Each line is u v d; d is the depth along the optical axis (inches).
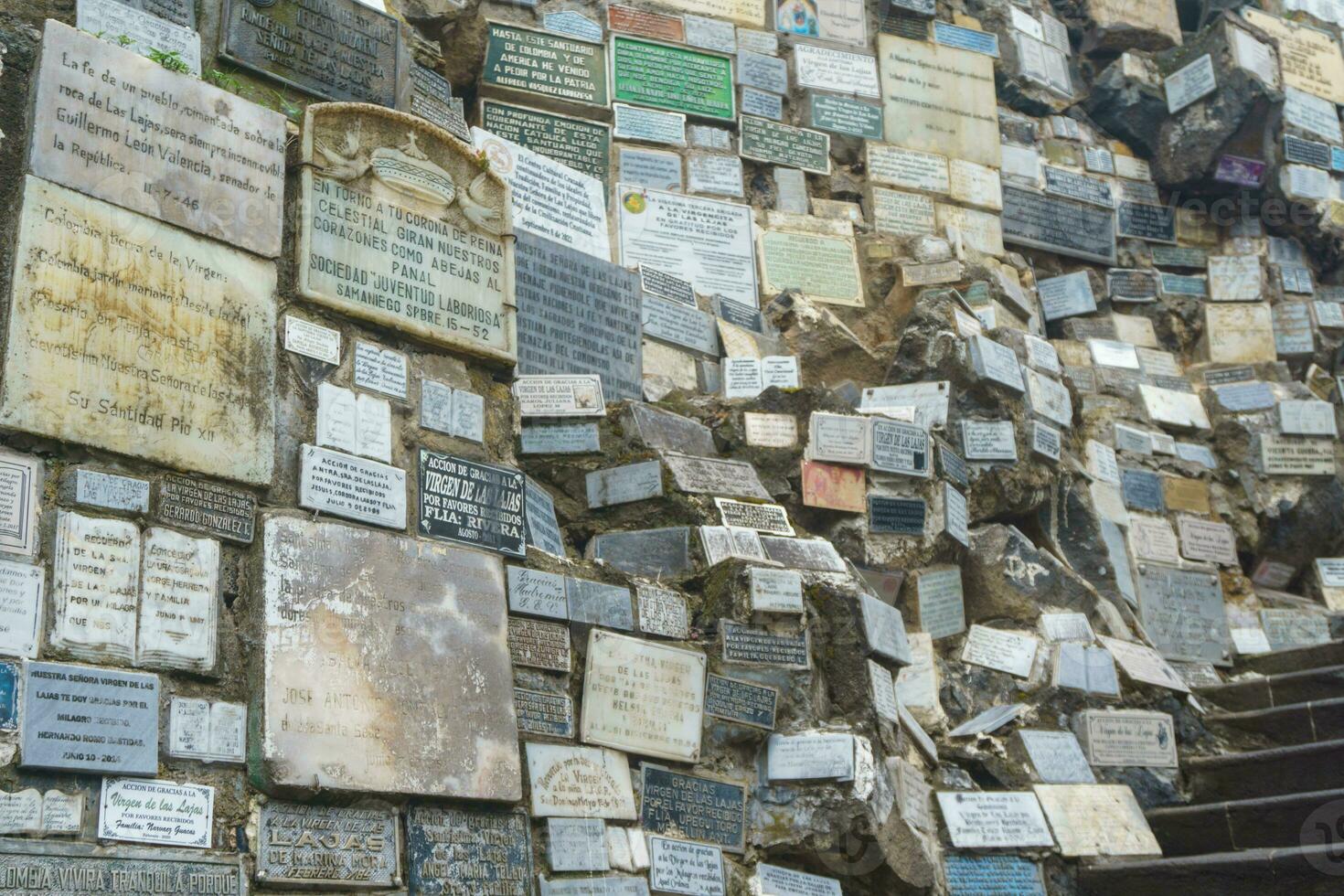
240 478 265.3
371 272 284.0
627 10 413.4
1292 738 342.6
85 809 245.4
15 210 256.1
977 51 451.5
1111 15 488.7
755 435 343.3
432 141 294.2
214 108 273.9
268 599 262.1
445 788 268.4
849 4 442.6
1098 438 421.1
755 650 300.8
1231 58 472.1
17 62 262.2
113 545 253.9
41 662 246.1
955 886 306.8
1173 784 333.4
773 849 293.6
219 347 267.1
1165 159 472.7
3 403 250.1
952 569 350.3
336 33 305.9
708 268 394.3
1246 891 303.6
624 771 287.6
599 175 398.0
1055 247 454.0
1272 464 429.7
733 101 417.1
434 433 284.2
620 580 297.1
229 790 255.1
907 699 334.6
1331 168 479.8
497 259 297.6
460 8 389.4
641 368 357.4
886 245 412.2
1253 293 463.2
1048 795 320.5
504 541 285.7
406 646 271.0
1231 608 408.8
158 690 253.0
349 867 259.6
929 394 365.7
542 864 275.9
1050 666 342.0
